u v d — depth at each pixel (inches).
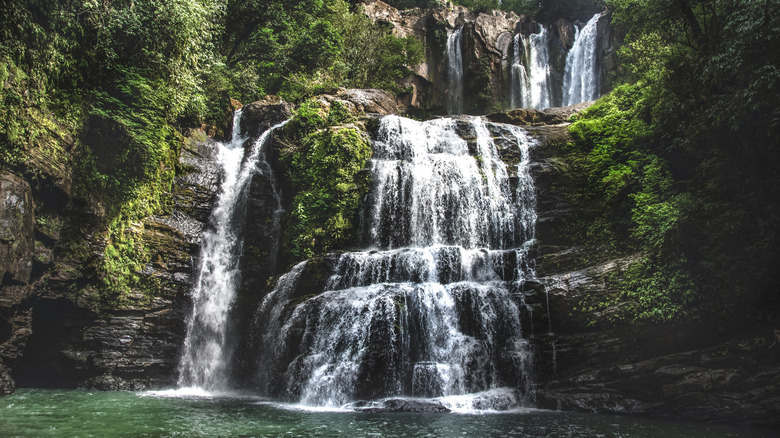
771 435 375.6
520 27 1804.9
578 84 1560.0
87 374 611.2
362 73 1301.7
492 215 714.2
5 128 504.7
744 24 482.0
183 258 700.0
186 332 675.4
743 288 468.1
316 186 743.7
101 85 652.7
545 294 558.3
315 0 1302.9
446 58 1758.1
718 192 525.3
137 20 658.8
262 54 1206.9
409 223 723.4
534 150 771.4
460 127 832.9
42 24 560.7
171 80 733.9
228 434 356.5
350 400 505.0
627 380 484.7
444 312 551.5
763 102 463.2
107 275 625.0
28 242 537.6
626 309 516.1
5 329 519.8
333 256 646.5
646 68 778.2
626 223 600.4
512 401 495.2
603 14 1489.9
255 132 912.9
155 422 398.6
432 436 353.1
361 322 541.3
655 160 602.9
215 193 780.0
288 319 597.0
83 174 615.8
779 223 463.5
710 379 445.4
